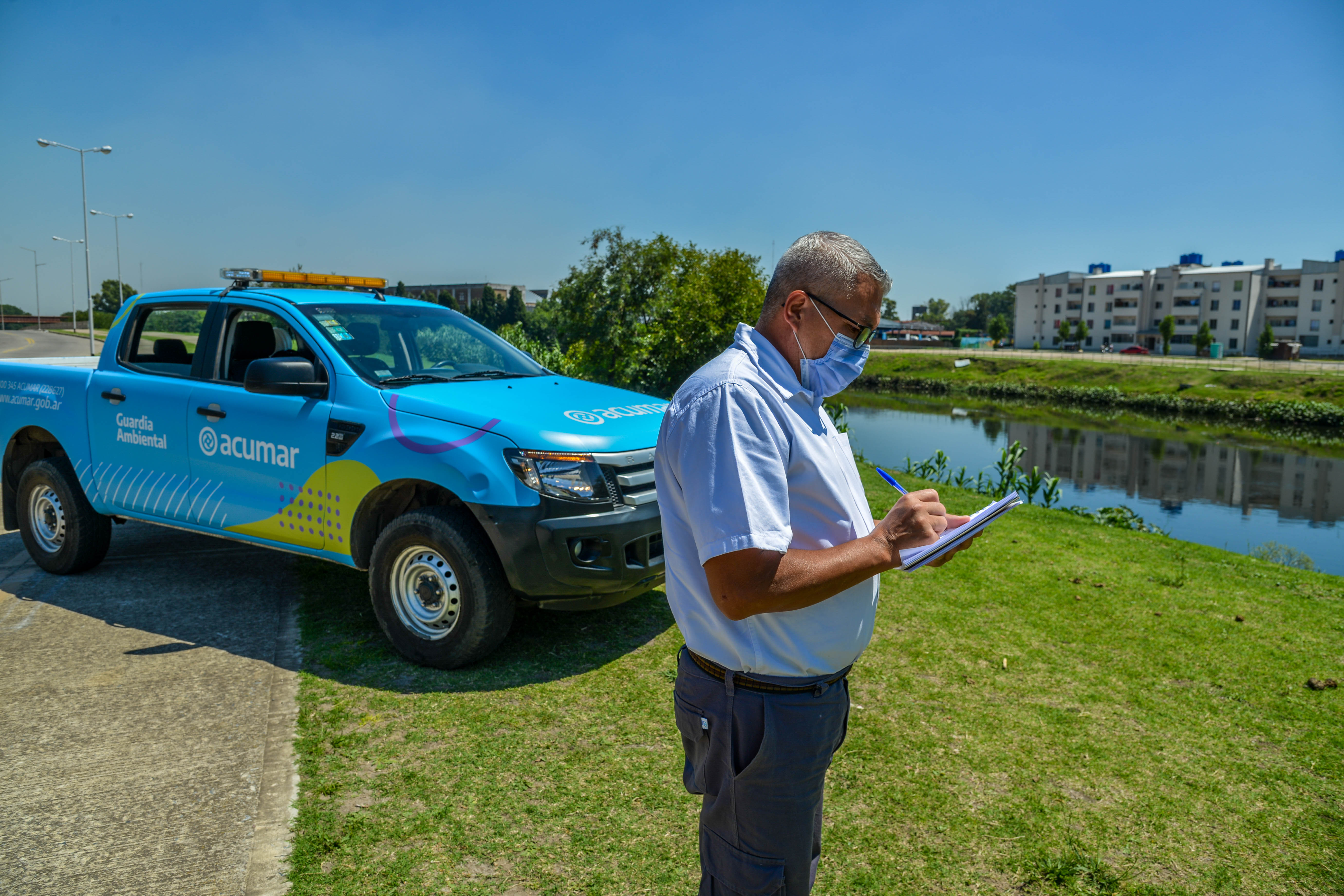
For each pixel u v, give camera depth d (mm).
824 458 1520
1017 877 2371
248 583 4797
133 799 2666
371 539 3859
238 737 3066
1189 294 103750
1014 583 5160
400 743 3025
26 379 5000
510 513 3385
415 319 4562
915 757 3018
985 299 163000
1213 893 2322
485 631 3539
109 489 4590
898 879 2352
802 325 1554
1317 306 95938
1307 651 4113
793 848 1623
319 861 2373
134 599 4512
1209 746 3146
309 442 3871
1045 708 3434
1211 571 5672
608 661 3801
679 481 1553
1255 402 52219
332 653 3812
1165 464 34656
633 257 31688
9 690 3414
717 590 1411
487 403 3750
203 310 4473
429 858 2391
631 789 2758
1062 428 45656
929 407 57219
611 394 4320
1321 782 2906
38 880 2279
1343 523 23859
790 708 1544
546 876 2320
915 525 1416
